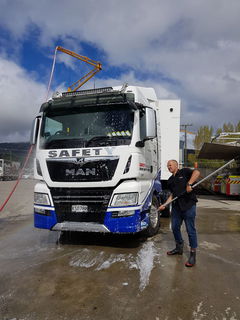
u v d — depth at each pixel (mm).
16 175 43875
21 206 10250
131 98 4621
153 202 5609
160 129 7051
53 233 5777
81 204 4414
